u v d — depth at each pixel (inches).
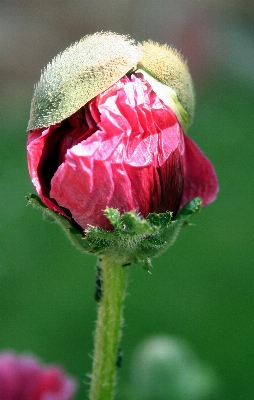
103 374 11.2
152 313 25.2
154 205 10.4
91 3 54.1
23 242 29.0
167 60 10.5
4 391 12.0
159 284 26.5
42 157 10.4
